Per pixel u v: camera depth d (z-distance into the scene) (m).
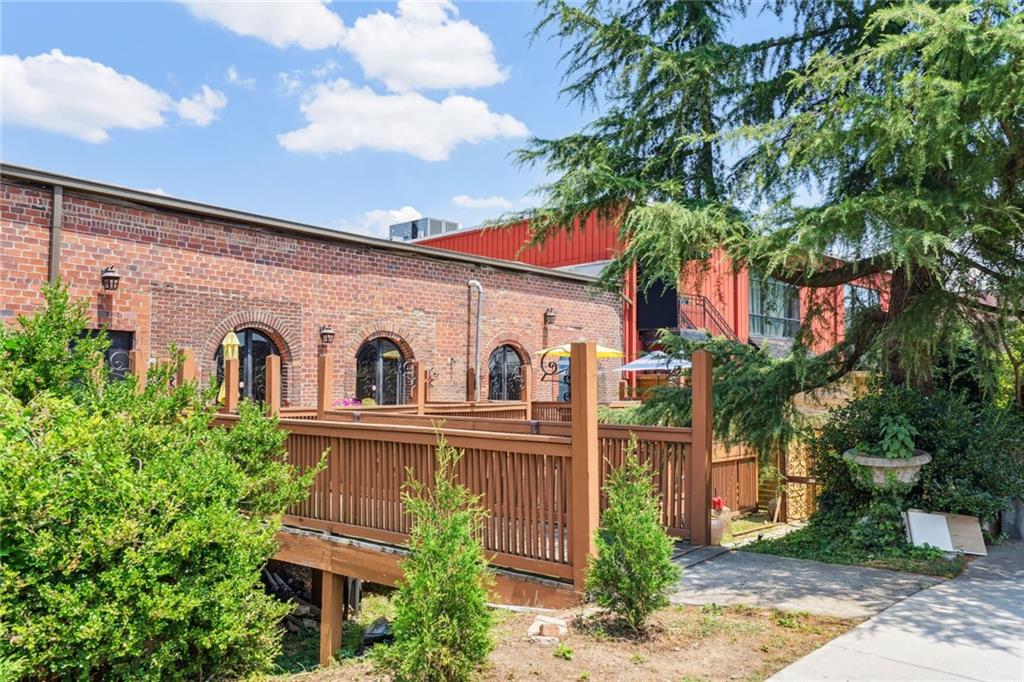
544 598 5.11
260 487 5.37
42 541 3.20
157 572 3.47
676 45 8.50
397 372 15.91
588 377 4.95
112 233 11.52
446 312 16.70
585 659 3.86
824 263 6.79
